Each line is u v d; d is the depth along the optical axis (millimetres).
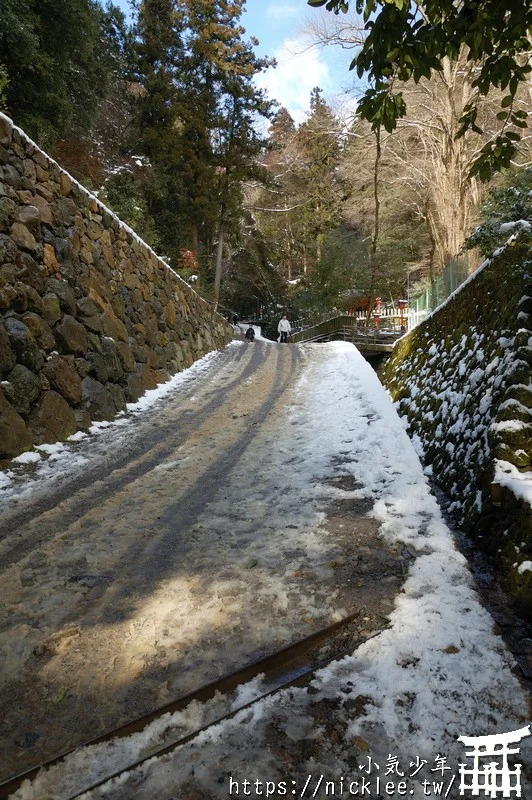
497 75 2654
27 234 5887
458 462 5387
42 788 1753
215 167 21109
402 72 2729
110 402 7141
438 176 16734
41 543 3645
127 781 1764
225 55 20047
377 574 3086
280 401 8328
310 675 2229
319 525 3824
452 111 14000
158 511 4195
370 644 2385
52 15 10281
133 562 3369
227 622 2664
